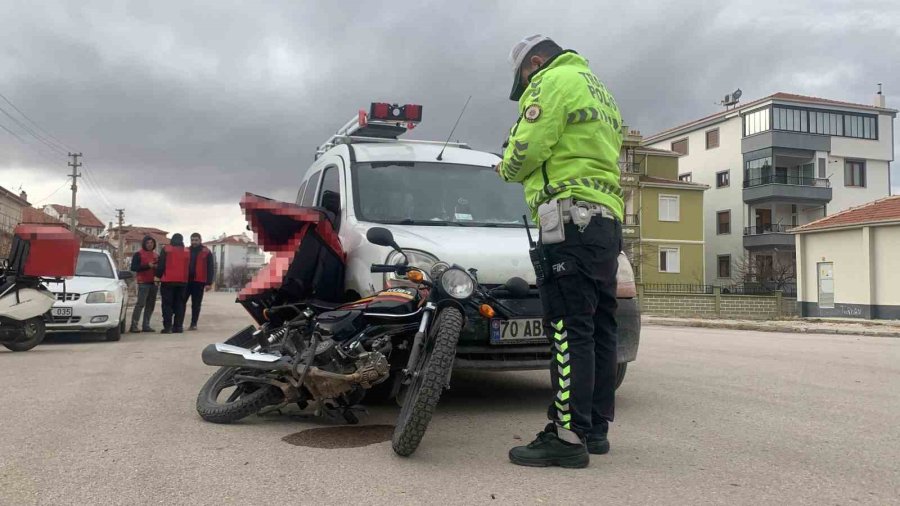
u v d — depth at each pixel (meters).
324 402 4.34
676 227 42.31
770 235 43.47
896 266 23.30
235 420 4.44
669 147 51.25
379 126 7.39
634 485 3.21
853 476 3.39
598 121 3.54
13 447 3.79
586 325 3.51
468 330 4.46
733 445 3.99
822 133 44.44
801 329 16.39
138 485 3.15
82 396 5.37
